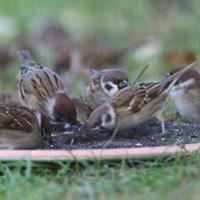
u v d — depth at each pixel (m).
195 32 21.19
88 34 24.05
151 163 8.73
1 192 8.19
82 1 27.67
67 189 8.15
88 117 11.19
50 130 10.24
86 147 9.84
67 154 8.62
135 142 10.02
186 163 8.81
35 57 21.27
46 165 8.76
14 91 18.03
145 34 22.67
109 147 9.75
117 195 7.99
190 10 22.72
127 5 24.69
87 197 7.93
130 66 17.89
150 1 23.91
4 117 9.84
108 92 12.10
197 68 16.28
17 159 8.61
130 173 8.52
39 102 11.81
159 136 10.38
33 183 8.34
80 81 16.30
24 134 9.89
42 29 23.92
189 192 8.02
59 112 11.14
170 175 8.37
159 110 10.91
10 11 27.39
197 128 10.93
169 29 21.73
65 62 20.02
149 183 8.20
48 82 11.91
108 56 20.33
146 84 10.94
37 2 27.77
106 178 8.45
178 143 9.75
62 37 23.41
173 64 18.33
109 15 26.06
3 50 22.27
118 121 10.52
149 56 19.25
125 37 22.94
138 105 10.62
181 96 11.87
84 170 8.73
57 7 27.77
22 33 24.42
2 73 20.98
